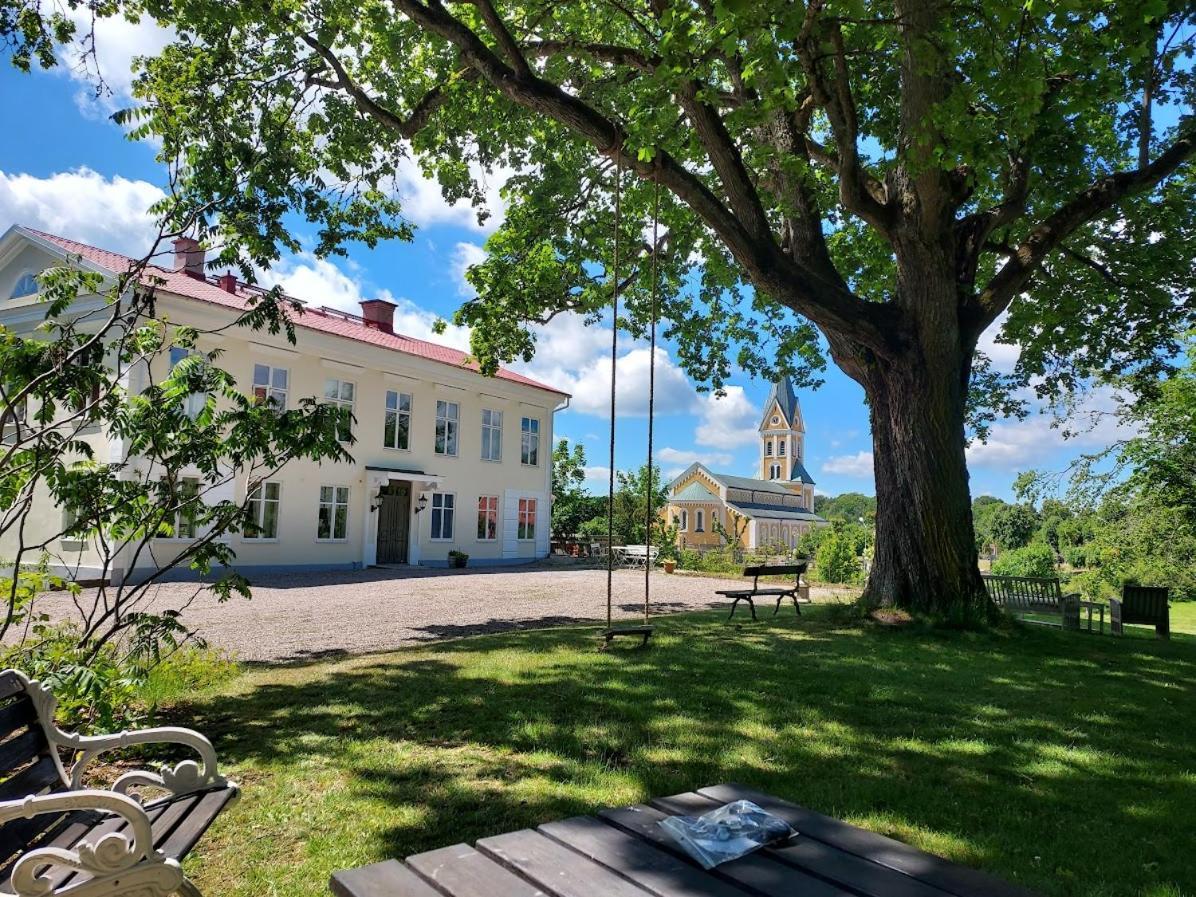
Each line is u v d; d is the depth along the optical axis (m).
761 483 101.50
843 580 26.16
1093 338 15.02
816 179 11.93
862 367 11.75
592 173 14.17
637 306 16.92
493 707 5.97
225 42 10.27
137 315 5.80
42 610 13.11
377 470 24.20
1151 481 21.59
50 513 18.81
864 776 4.48
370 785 4.23
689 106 9.72
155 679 6.04
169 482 5.76
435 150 13.05
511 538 30.31
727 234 10.05
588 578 22.91
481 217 13.57
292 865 3.28
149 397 5.68
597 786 4.25
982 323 11.59
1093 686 7.34
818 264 11.68
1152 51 10.31
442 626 11.81
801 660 8.19
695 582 23.08
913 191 10.49
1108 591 22.91
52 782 2.76
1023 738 5.40
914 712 6.07
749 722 5.63
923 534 10.98
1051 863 3.39
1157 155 13.03
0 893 2.17
